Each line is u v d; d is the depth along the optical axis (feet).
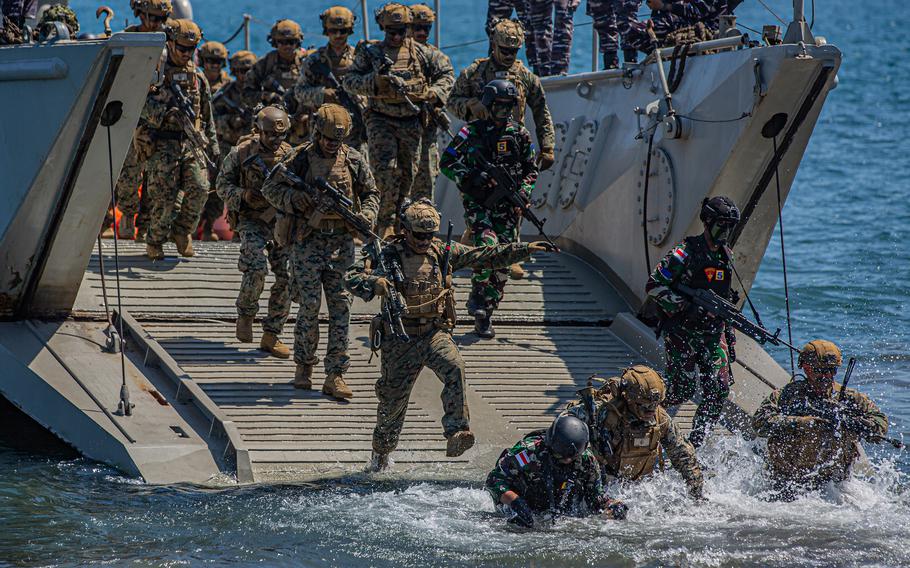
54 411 53.26
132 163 71.67
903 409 62.23
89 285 63.46
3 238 55.98
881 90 286.05
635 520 44.09
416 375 49.57
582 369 61.67
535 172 64.08
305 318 56.18
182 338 60.64
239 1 594.24
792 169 61.67
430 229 48.29
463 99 65.92
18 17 61.26
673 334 53.72
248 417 53.72
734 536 42.34
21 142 55.26
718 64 62.23
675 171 65.41
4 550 40.34
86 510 44.75
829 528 43.45
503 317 66.85
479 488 48.39
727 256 53.42
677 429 46.16
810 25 58.65
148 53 53.06
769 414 48.91
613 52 78.95
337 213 54.80
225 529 42.70
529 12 84.53
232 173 59.26
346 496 46.75
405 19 66.90
